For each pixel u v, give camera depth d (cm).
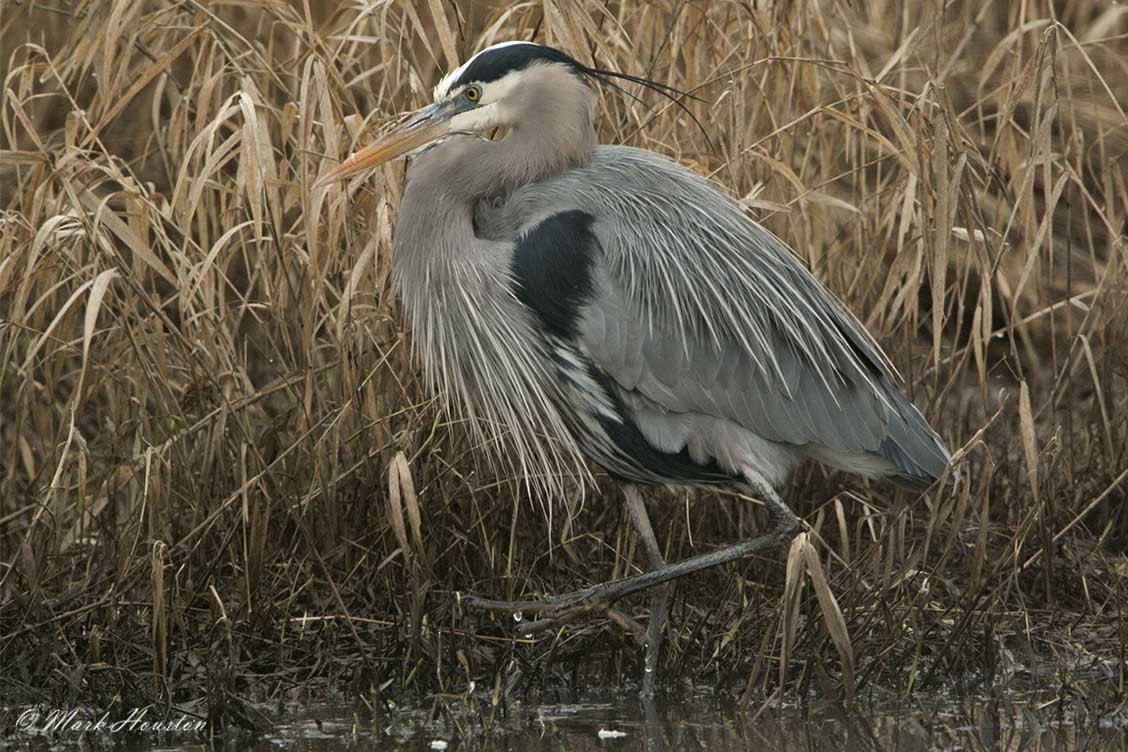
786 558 1063
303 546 1016
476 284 953
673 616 1022
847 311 1027
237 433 1048
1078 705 895
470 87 958
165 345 1089
